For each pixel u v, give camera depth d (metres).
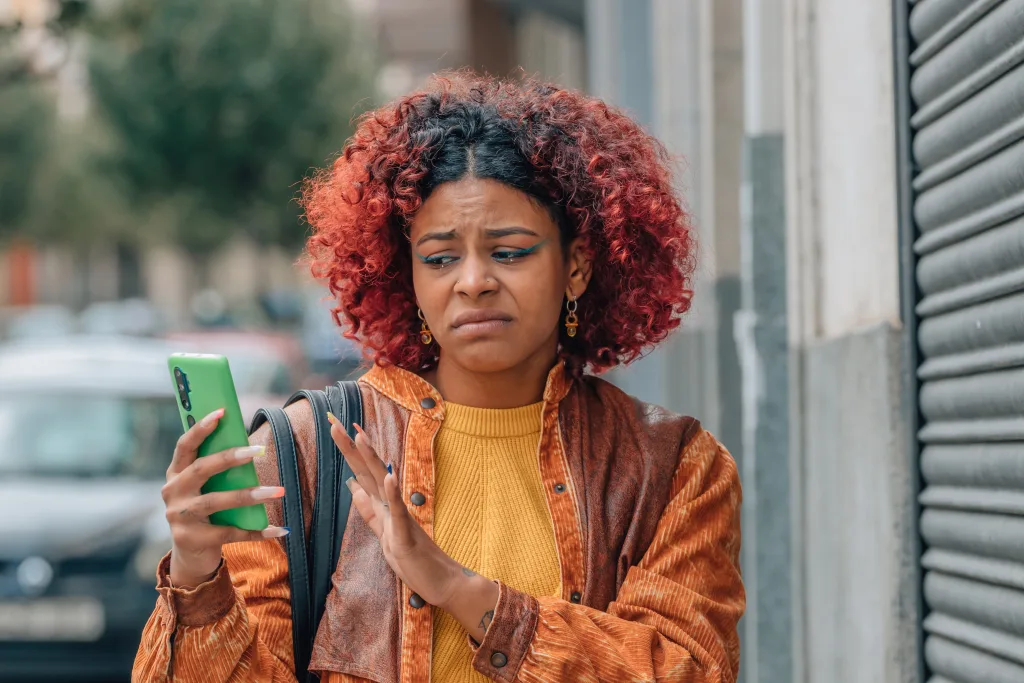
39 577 6.90
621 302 2.64
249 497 2.10
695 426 2.58
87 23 13.31
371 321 2.64
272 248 41.22
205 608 2.16
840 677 3.74
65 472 7.71
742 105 5.59
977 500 2.89
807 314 4.05
